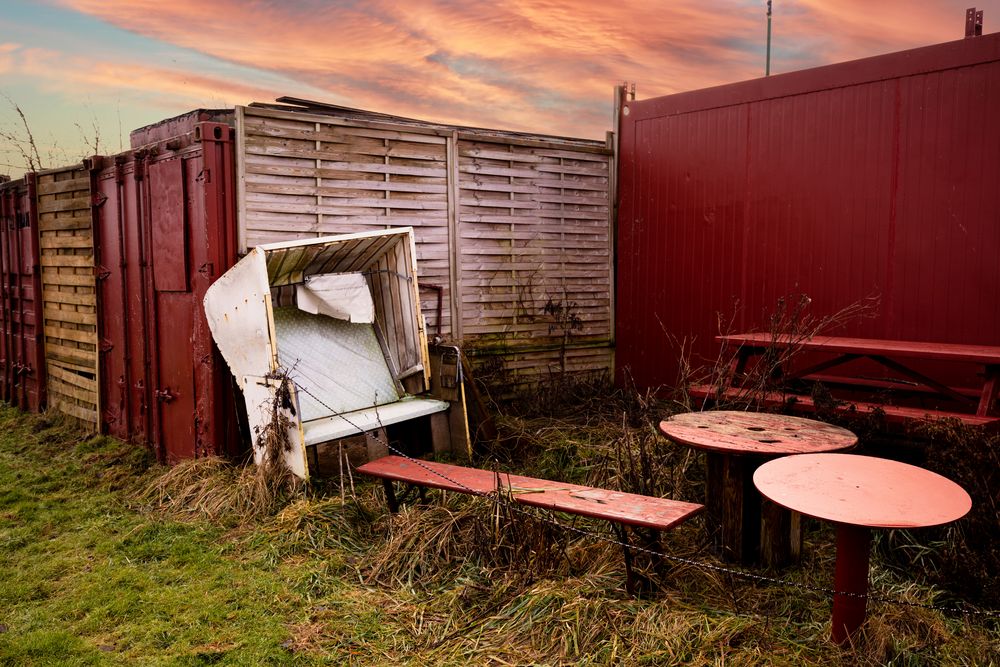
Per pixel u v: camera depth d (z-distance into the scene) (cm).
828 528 455
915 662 304
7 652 339
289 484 524
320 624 366
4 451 729
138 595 399
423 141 711
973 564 363
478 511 442
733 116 757
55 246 829
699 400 620
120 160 691
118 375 729
